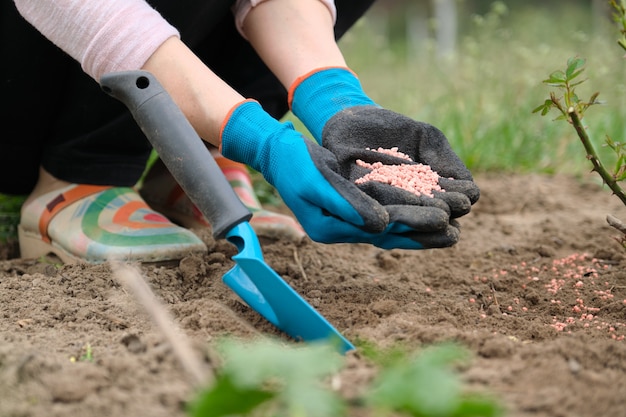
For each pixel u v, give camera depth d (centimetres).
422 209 188
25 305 206
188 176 190
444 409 119
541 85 429
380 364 156
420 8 1314
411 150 221
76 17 207
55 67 257
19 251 300
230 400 122
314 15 244
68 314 201
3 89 259
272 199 354
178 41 215
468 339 172
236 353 126
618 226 219
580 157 413
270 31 243
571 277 246
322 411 120
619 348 165
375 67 775
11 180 289
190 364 143
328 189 192
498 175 412
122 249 241
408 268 268
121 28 208
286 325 187
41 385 148
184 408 142
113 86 197
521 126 428
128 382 150
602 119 423
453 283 247
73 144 262
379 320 199
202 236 268
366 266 269
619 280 239
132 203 263
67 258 257
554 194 376
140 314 203
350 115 219
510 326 199
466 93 473
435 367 124
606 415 142
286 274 250
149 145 275
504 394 148
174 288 228
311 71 232
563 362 159
